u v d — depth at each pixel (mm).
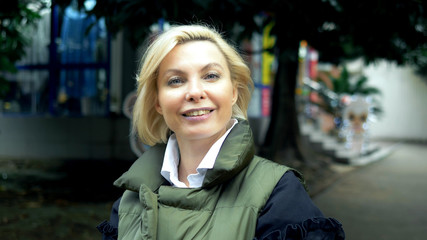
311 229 959
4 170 8047
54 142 9555
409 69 21562
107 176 7430
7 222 4535
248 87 1257
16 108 10227
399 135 21922
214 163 1067
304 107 12906
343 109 12078
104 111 9508
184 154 1219
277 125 9078
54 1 5422
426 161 11938
